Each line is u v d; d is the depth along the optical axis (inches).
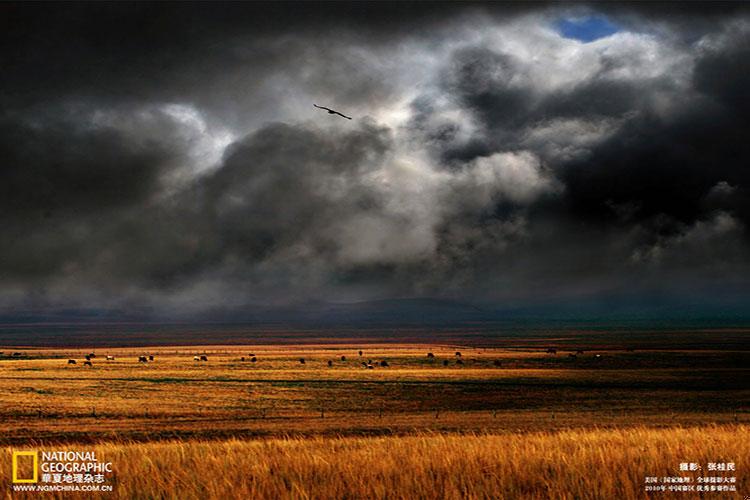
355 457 550.9
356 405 3051.2
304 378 4569.4
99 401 3083.2
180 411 2721.5
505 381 4355.3
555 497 424.5
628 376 4726.9
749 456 538.0
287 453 595.5
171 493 440.8
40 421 2325.3
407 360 6855.3
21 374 4734.3
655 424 1934.1
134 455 619.5
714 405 2893.7
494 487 438.3
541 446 639.8
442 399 3321.9
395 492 438.0
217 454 625.0
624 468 478.9
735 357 7052.2
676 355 7465.6
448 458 526.6
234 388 3843.5
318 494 436.1
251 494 431.8
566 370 5344.5
